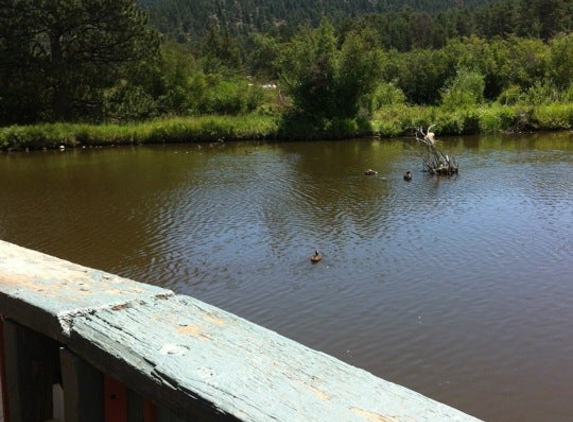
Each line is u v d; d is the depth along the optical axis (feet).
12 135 118.83
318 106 140.67
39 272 6.46
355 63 139.54
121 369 4.46
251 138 132.05
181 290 39.55
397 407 3.57
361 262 43.50
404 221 55.01
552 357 28.32
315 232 52.44
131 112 148.46
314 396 3.71
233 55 279.69
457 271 40.65
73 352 5.03
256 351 4.35
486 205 60.18
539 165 84.99
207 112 159.63
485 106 151.43
